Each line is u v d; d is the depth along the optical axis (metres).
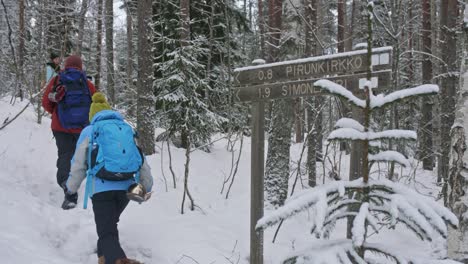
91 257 4.33
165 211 5.74
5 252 3.68
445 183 7.91
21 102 8.91
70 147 5.16
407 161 2.29
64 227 4.70
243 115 9.41
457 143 4.32
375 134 2.31
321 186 2.37
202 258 4.74
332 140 2.34
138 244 4.73
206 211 6.12
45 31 9.13
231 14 10.84
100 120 3.96
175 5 9.46
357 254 2.23
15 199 4.84
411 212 2.11
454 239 4.18
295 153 12.69
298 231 6.28
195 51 8.70
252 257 4.57
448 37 10.97
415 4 15.93
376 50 3.77
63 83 5.10
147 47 8.20
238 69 4.65
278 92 4.38
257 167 4.55
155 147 8.54
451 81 10.70
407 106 12.75
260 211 4.56
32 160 6.07
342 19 15.12
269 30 10.25
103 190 3.77
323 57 4.07
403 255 2.21
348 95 2.37
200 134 8.97
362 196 2.33
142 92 8.13
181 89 8.42
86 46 14.11
